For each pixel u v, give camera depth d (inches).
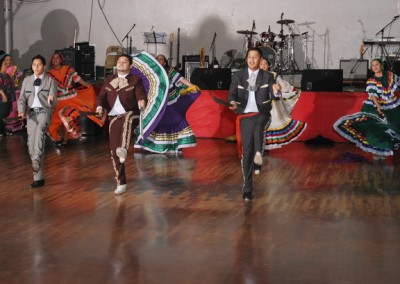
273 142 330.3
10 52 639.1
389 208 215.0
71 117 354.3
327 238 177.9
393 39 546.0
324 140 388.8
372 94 312.5
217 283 141.7
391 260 158.7
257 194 236.1
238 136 291.9
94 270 149.8
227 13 601.6
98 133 421.4
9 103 402.9
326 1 582.2
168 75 324.5
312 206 217.3
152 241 173.8
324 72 426.6
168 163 304.2
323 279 144.6
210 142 385.4
